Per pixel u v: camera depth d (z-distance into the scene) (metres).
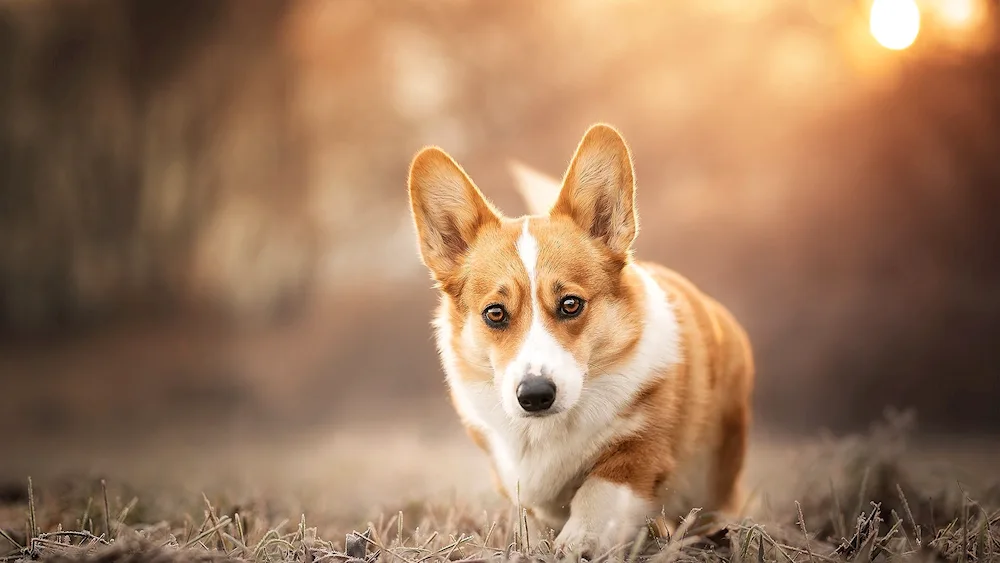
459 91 18.98
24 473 7.97
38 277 17.69
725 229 15.03
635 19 17.17
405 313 18.42
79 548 3.48
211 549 3.69
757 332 13.79
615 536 3.79
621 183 4.13
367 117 19.73
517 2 18.45
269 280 18.33
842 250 14.27
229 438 13.37
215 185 17.97
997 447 9.77
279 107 18.09
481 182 18.72
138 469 8.48
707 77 16.00
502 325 4.05
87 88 17.16
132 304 18.03
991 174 13.44
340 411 15.93
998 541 3.59
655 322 4.16
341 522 5.38
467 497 5.73
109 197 17.66
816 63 14.93
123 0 16.88
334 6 18.47
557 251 4.09
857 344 13.15
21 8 16.88
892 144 13.91
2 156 17.23
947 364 12.68
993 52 12.48
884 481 5.34
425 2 18.81
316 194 19.02
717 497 4.76
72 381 16.36
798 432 12.03
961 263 13.71
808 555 3.55
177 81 17.39
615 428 4.00
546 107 18.22
